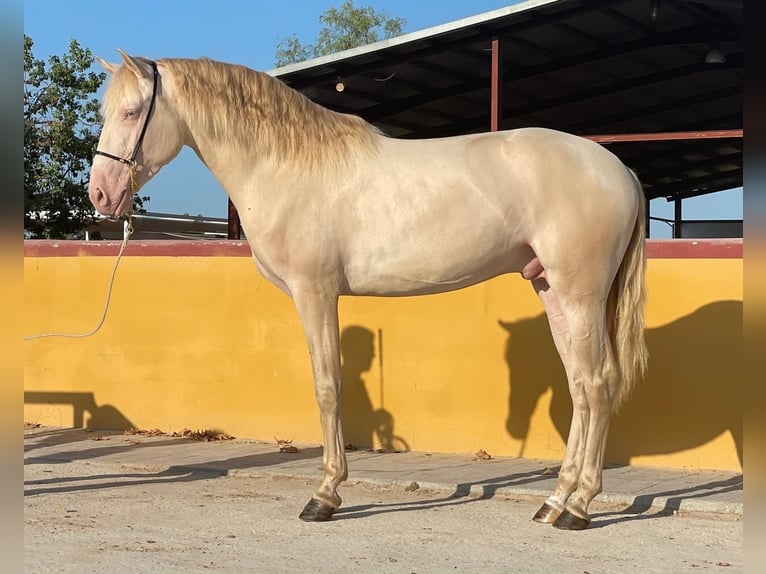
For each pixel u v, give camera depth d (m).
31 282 8.40
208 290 7.85
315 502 4.83
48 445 7.38
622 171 4.77
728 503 5.16
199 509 5.10
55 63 16.47
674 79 12.63
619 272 4.84
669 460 6.51
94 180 4.79
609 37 10.74
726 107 14.45
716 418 6.39
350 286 4.84
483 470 6.31
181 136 4.92
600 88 12.98
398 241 4.69
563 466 4.89
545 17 9.51
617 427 6.64
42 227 16.53
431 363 7.14
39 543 4.27
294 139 4.79
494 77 9.59
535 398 6.83
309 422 7.52
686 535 4.62
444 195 4.66
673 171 18.81
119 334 8.12
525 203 4.65
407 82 11.35
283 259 4.76
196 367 7.88
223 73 4.88
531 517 4.98
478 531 4.63
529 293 6.87
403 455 7.01
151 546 4.24
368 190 4.73
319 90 11.26
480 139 4.82
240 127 4.79
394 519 4.89
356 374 7.36
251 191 4.81
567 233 4.57
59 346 8.33
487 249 4.69
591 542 4.44
